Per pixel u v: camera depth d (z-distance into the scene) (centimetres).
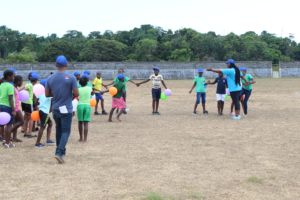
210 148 659
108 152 631
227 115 1193
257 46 7875
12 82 757
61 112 559
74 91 577
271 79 4741
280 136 781
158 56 7988
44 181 456
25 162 560
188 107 1474
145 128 915
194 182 450
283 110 1304
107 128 919
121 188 426
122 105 1044
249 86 1127
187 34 8531
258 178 466
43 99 680
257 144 695
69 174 489
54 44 8212
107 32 10825
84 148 668
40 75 5169
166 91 1196
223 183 447
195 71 5566
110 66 5394
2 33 9262
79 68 5303
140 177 473
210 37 7744
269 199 391
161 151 635
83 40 10306
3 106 688
